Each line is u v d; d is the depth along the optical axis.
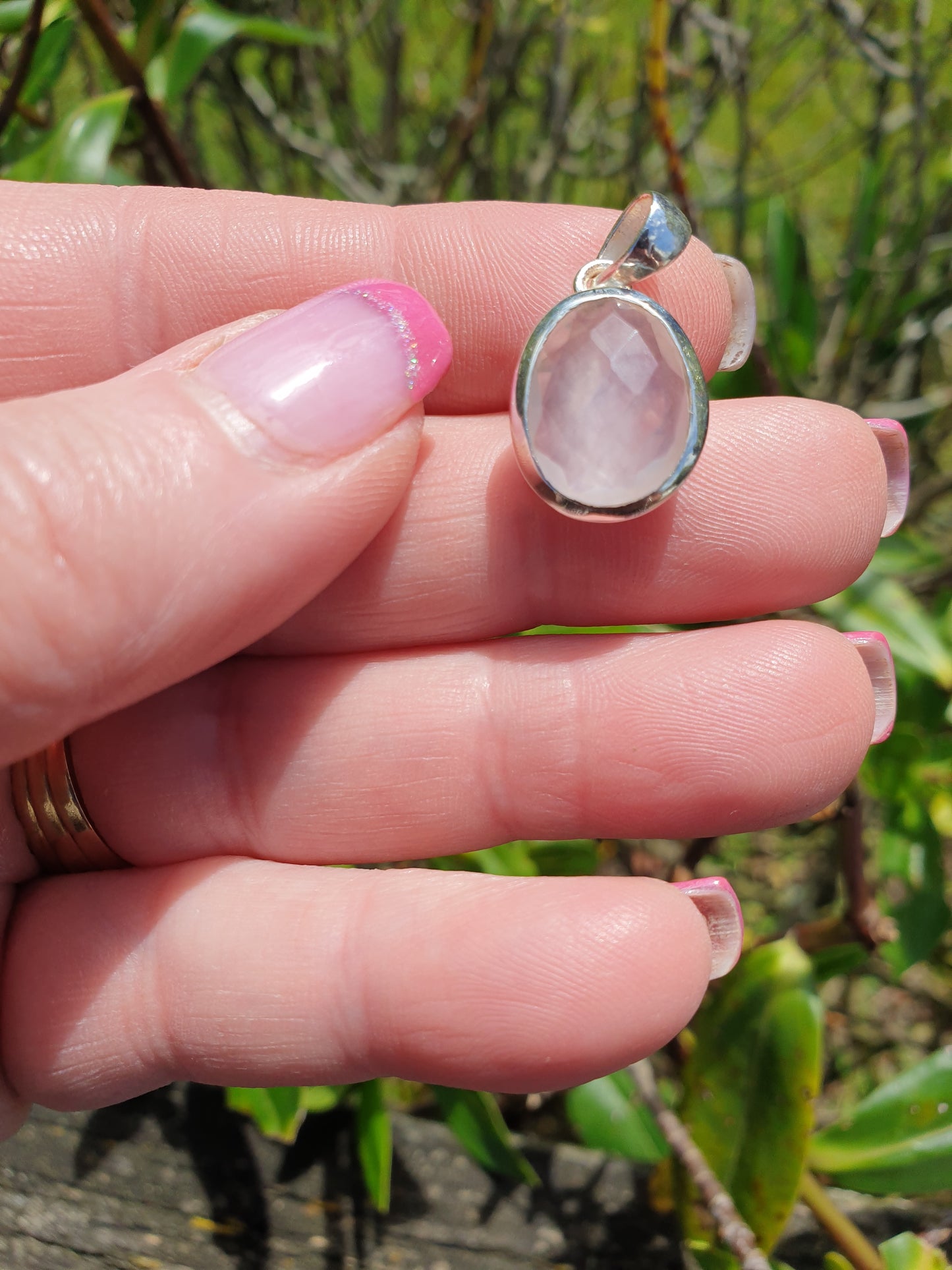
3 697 0.06
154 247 0.08
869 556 0.07
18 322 0.08
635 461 0.07
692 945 0.07
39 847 0.08
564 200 0.16
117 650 0.06
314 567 0.06
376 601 0.08
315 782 0.08
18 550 0.06
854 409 0.14
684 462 0.07
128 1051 0.07
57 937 0.07
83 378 0.08
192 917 0.07
